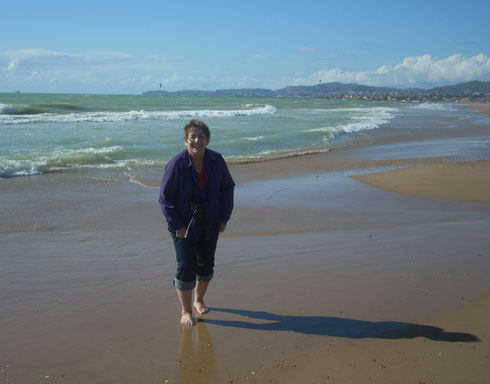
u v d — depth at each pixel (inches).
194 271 133.2
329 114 1457.9
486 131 956.6
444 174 404.5
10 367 108.5
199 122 129.3
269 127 876.0
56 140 568.4
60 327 129.9
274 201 313.7
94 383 103.0
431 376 105.0
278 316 139.0
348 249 207.0
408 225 254.5
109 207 287.1
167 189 128.7
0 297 150.2
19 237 222.4
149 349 118.6
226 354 116.6
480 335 124.9
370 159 540.1
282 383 103.4
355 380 103.9
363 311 141.8
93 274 173.5
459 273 174.6
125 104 1710.1
